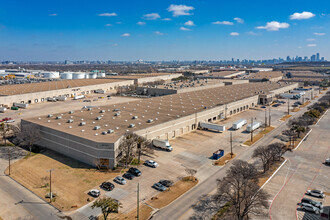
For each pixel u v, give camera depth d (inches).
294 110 5826.8
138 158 2874.0
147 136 3272.6
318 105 5984.3
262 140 3690.9
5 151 3186.5
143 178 2512.3
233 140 3671.3
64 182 2416.3
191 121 4052.7
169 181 2395.4
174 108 4554.6
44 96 6855.3
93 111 4232.3
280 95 7495.1
